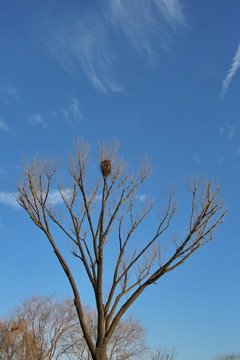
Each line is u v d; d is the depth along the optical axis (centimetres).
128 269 1309
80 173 1365
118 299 1260
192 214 1367
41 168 1361
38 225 1302
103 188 1348
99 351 1154
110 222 1313
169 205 1422
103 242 1282
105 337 1182
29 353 2522
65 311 2870
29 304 2850
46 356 2642
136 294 1255
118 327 3022
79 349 2764
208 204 1362
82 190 1346
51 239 1295
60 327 2791
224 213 1388
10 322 2742
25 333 2634
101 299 1223
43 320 2788
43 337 2670
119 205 1353
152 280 1273
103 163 1362
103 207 1317
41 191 1337
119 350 2930
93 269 1270
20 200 1311
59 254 1283
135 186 1403
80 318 1211
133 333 3056
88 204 1357
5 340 2622
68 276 1263
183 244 1327
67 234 1316
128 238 1354
